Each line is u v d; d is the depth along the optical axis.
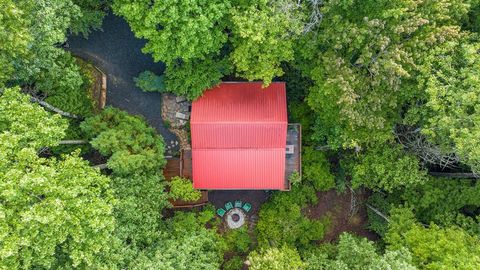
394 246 26.61
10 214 18.00
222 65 27.75
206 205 31.28
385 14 21.56
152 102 31.66
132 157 25.83
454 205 28.08
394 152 27.22
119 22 31.06
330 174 30.66
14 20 20.50
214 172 28.94
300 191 30.61
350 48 23.30
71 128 27.97
